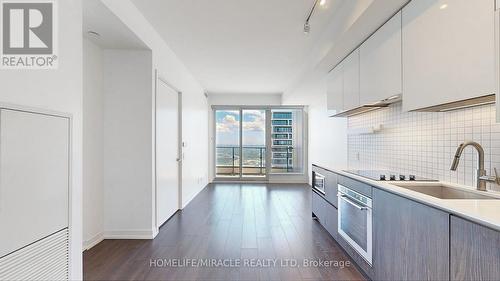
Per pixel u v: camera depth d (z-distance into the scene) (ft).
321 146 20.47
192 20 10.25
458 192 6.19
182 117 15.55
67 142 6.00
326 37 10.59
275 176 25.25
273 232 11.51
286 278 7.66
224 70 17.22
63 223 5.84
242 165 26.02
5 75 4.86
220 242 10.40
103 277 7.75
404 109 6.69
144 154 10.91
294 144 25.91
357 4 7.49
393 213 5.99
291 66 16.31
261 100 26.03
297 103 24.73
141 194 10.89
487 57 4.37
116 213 10.91
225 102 25.84
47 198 5.38
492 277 3.45
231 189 21.85
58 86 5.91
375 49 8.19
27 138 4.91
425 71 5.89
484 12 4.42
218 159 26.43
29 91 5.25
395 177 7.84
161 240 10.64
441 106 5.95
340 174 9.52
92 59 10.11
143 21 9.95
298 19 10.02
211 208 15.69
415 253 5.16
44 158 5.31
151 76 10.89
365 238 7.49
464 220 3.94
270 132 25.66
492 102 5.39
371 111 11.01
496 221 3.39
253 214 14.38
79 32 6.58
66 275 5.96
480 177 5.58
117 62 10.84
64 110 6.07
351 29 8.11
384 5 6.68
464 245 3.94
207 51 13.73
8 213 4.50
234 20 10.16
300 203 16.90
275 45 12.81
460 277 4.00
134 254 9.33
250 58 14.76
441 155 7.22
